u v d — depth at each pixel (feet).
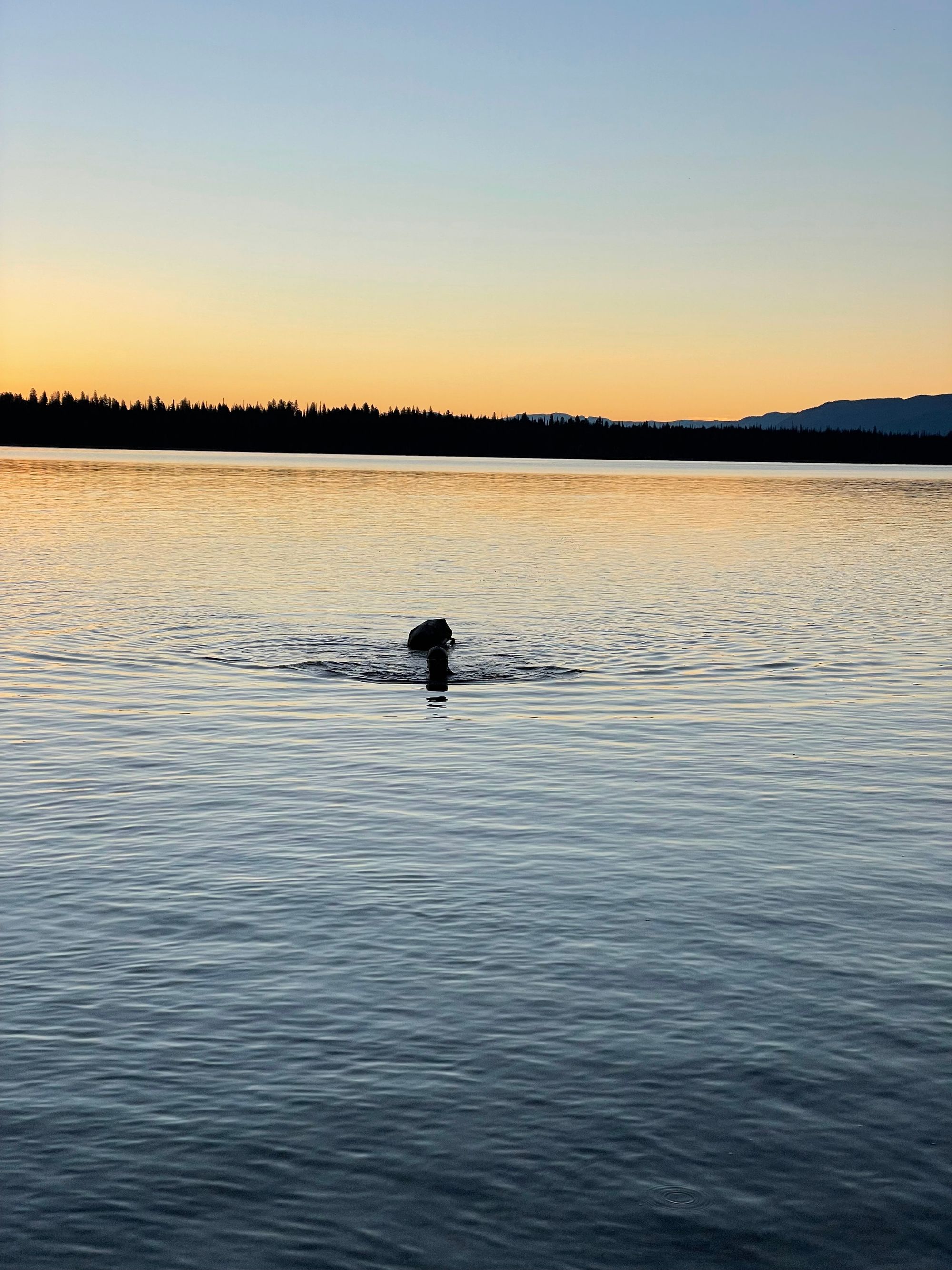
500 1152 26.71
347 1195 25.25
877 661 92.07
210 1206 24.86
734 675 86.17
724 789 56.29
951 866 45.50
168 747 63.41
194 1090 29.07
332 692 79.00
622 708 75.00
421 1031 32.01
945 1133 27.61
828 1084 29.58
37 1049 30.89
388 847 47.21
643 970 35.91
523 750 63.52
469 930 38.88
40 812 51.31
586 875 44.19
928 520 278.05
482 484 451.94
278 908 40.60
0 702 74.13
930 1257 23.63
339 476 491.31
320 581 138.62
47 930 38.47
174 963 36.09
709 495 402.31
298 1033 31.89
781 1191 25.50
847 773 59.26
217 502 293.64
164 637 98.37
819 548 197.47
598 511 296.92
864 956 37.14
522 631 104.32
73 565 150.61
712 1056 30.89
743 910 40.78
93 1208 24.76
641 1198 25.23
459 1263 23.29
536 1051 31.07
